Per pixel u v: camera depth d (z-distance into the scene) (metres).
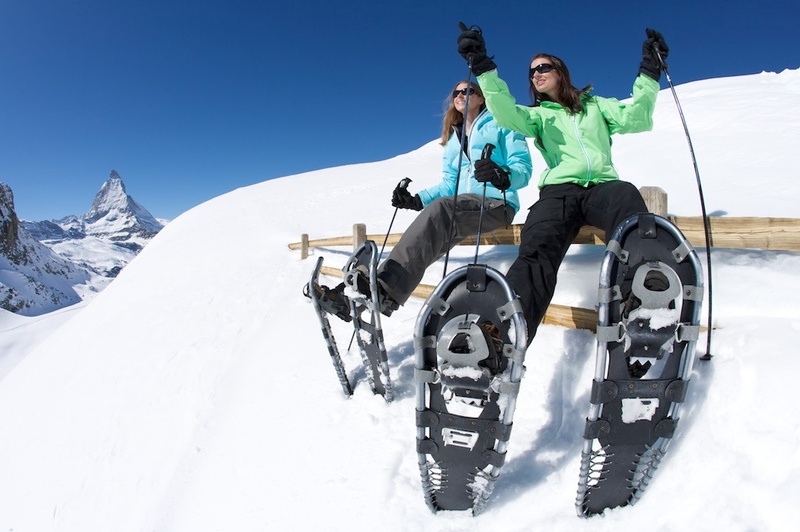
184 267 9.95
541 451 1.91
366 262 2.35
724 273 2.27
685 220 2.34
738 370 1.73
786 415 1.53
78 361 6.64
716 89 12.60
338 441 2.38
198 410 3.48
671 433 1.47
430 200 3.00
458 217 2.53
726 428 1.63
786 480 1.40
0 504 3.84
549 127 2.39
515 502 1.72
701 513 1.45
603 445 1.49
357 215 11.04
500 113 2.29
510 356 1.44
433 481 1.73
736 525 1.38
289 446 2.52
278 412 2.89
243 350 4.30
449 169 3.05
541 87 2.46
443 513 1.77
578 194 2.18
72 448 3.99
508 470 1.87
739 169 4.34
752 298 2.09
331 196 14.16
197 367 4.35
